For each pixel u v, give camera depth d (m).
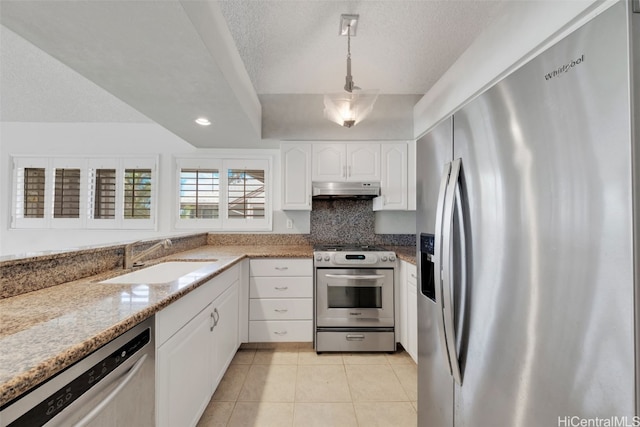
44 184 3.03
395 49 2.00
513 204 0.77
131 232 3.06
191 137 2.66
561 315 0.65
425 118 2.53
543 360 0.69
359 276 2.38
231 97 1.78
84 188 3.05
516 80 0.77
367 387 1.91
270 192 3.12
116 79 1.55
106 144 3.07
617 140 0.55
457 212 0.99
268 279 2.44
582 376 0.60
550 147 0.67
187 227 3.09
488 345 0.85
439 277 1.04
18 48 1.90
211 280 1.62
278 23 1.72
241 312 2.37
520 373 0.75
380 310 2.40
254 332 2.43
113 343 0.81
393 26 1.76
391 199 2.75
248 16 1.66
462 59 1.91
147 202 3.07
